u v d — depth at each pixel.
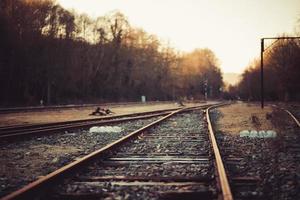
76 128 17.64
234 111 37.06
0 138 12.73
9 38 53.69
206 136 14.55
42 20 60.88
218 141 13.11
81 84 69.62
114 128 16.81
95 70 73.94
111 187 6.39
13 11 56.66
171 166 8.38
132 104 63.06
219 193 5.90
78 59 68.31
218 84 159.62
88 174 7.50
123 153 10.27
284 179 6.97
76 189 6.23
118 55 80.56
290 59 72.12
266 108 44.28
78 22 72.12
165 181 6.94
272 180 6.88
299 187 6.38
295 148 11.25
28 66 56.53
